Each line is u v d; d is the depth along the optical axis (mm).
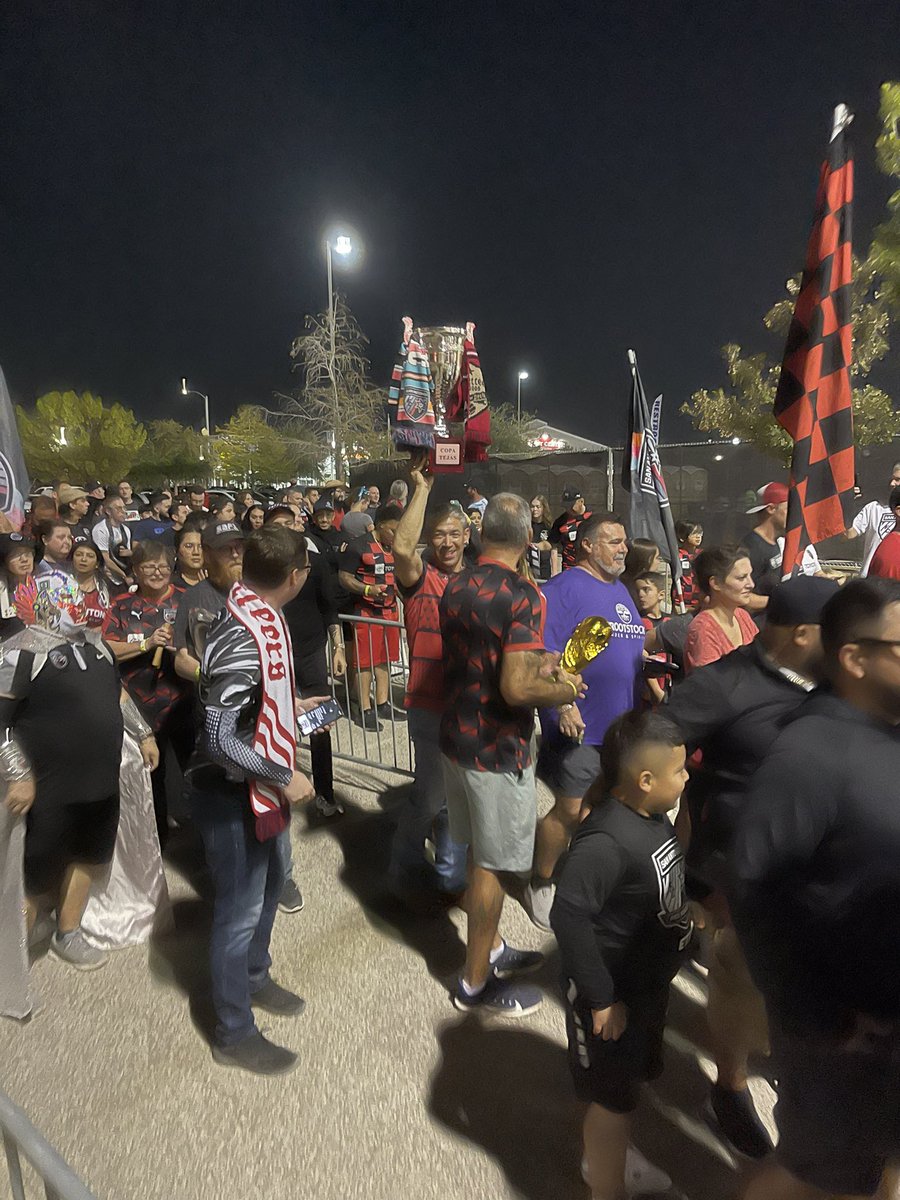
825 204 3348
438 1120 2551
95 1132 2500
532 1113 2580
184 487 20172
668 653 4105
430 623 3611
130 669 4066
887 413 13031
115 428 42500
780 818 1614
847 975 1601
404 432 3516
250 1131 2508
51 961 3387
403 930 3656
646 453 5320
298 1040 2928
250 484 39812
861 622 1619
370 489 14484
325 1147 2447
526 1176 2340
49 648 3053
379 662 6992
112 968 3355
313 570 4711
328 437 30125
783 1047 1701
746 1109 2443
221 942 2744
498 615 2775
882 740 1615
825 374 3379
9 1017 3014
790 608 2303
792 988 1654
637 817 2111
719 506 15516
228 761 2531
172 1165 2383
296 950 3504
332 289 28562
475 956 3023
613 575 3721
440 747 3043
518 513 2939
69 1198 1280
